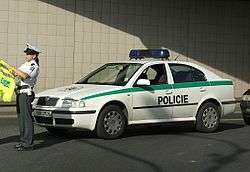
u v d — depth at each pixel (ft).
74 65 61.26
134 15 64.54
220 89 39.83
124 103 34.68
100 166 26.03
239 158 28.76
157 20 66.03
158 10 66.03
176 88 37.40
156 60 38.63
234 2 71.36
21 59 58.03
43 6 59.06
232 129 41.73
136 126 35.83
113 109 34.30
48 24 59.47
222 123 46.39
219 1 70.28
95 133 34.99
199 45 69.10
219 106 39.81
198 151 30.76
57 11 59.93
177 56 66.54
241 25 72.08
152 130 40.24
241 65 72.18
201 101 38.68
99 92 33.96
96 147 31.48
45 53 59.47
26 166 25.72
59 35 60.18
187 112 37.99
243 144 33.53
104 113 33.94
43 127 38.27
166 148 31.60
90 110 33.27
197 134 38.22
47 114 33.83
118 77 36.63
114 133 34.53
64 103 33.27
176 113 37.37
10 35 57.52
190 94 38.09
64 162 26.86
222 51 70.85
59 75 60.44
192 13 68.44
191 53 68.59
